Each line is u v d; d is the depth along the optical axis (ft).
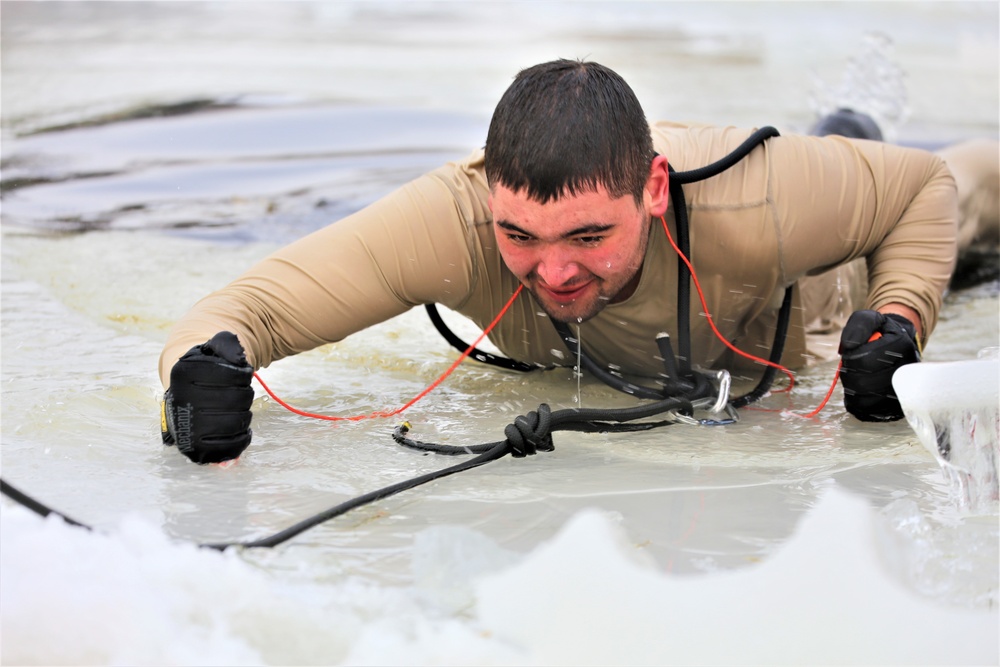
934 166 14.58
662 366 14.55
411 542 9.85
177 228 24.39
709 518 10.34
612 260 11.59
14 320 17.89
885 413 13.25
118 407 13.64
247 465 11.81
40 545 9.19
